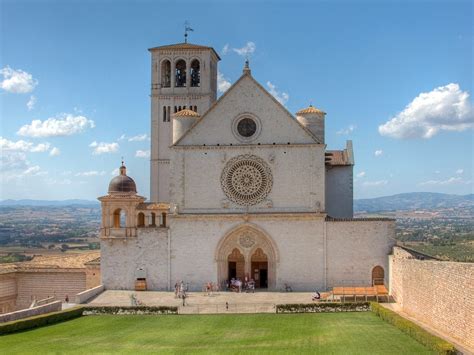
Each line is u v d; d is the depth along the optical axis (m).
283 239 81.88
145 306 69.94
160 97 106.19
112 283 83.94
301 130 82.69
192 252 83.00
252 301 74.44
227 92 83.88
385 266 80.25
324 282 81.00
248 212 82.62
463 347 46.16
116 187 84.25
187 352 48.84
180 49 106.06
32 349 51.25
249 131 83.69
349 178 93.00
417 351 45.34
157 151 105.94
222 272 83.00
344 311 68.38
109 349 50.84
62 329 61.22
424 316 58.69
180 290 81.56
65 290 92.50
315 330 56.97
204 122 84.06
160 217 87.19
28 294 93.31
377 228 80.62
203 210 83.69
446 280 52.25
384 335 52.59
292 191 82.44
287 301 73.81
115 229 84.00
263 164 82.88
